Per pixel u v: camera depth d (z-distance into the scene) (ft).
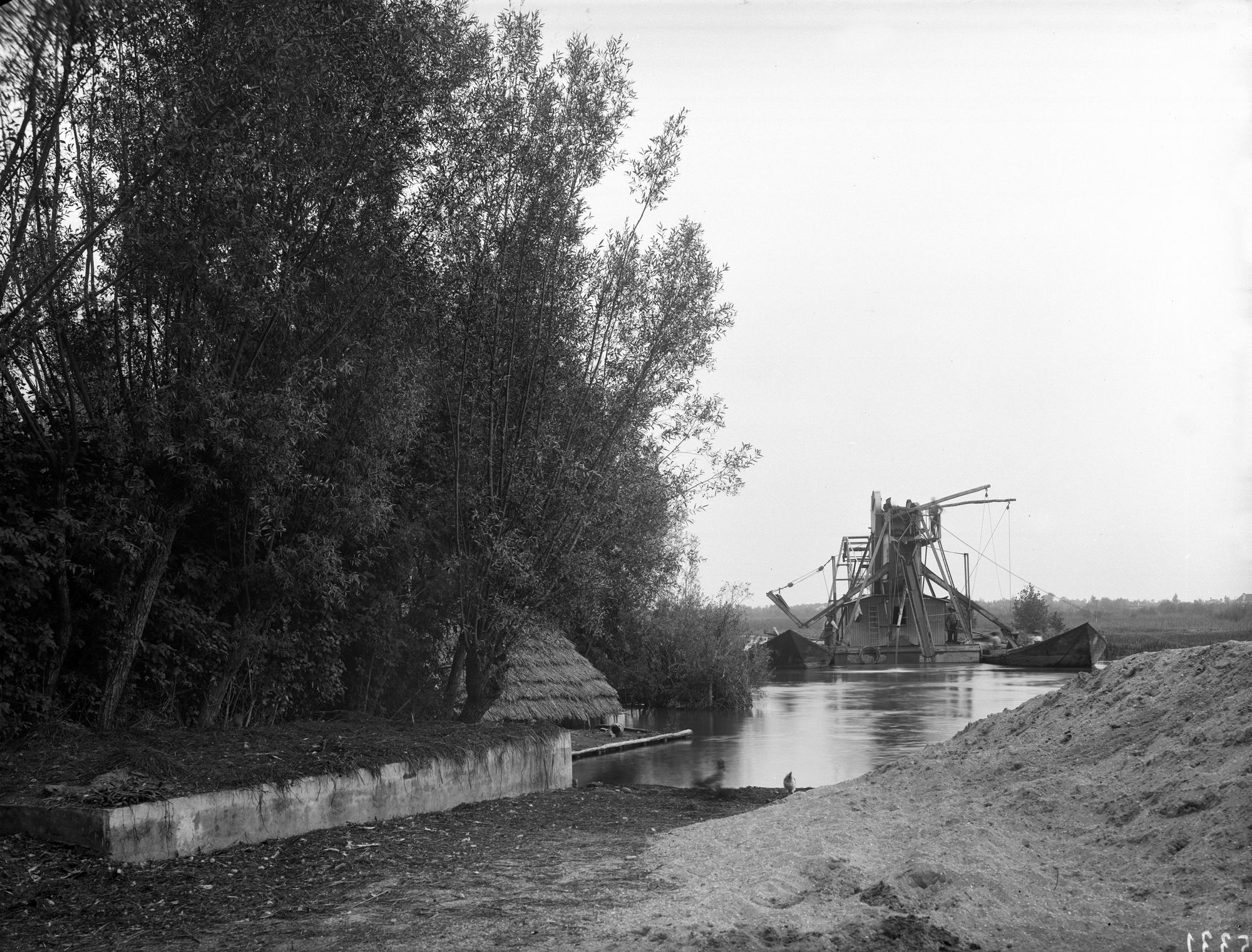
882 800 27.94
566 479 38.14
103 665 27.35
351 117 30.22
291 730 30.99
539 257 38.29
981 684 132.16
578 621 41.93
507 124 37.19
